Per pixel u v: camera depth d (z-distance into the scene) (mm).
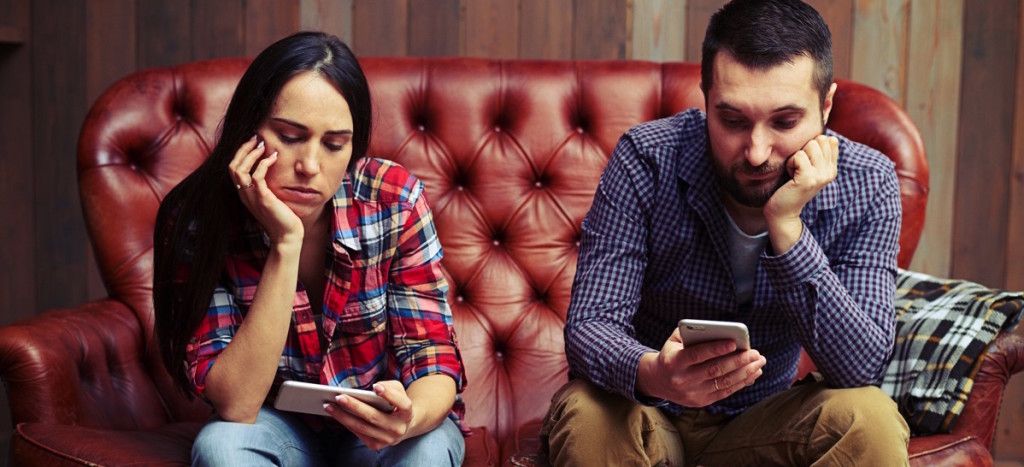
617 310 1447
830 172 1335
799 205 1342
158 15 2426
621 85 2029
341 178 1331
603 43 2441
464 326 1918
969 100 2461
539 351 1908
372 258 1404
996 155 2473
